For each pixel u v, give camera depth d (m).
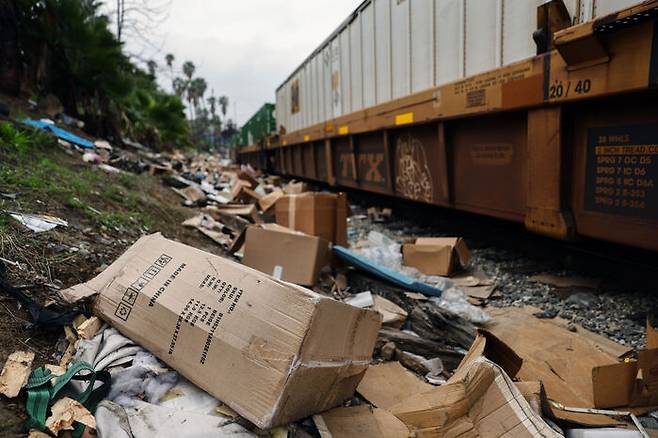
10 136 4.85
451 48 5.39
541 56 3.67
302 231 4.98
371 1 7.56
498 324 3.29
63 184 4.26
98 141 8.51
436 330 3.12
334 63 9.78
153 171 7.86
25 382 1.76
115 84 9.84
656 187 3.03
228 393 1.74
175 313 1.96
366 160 8.09
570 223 3.69
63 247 2.87
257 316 1.79
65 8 8.72
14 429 1.59
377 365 2.59
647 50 2.77
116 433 1.61
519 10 4.23
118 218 3.94
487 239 5.97
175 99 19.42
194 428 1.65
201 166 14.27
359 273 4.09
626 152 3.22
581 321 3.41
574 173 3.69
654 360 2.21
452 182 5.46
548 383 2.47
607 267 4.15
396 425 1.90
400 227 7.25
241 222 5.72
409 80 6.44
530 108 3.93
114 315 2.14
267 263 3.82
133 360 1.97
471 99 4.65
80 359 1.98
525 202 4.27
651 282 3.73
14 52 7.90
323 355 1.78
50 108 8.34
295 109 14.09
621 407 2.22
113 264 2.39
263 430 1.69
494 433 1.79
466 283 4.18
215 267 2.06
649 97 3.01
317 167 11.43
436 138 5.68
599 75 3.13
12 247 2.61
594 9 3.48
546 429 1.70
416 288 3.58
